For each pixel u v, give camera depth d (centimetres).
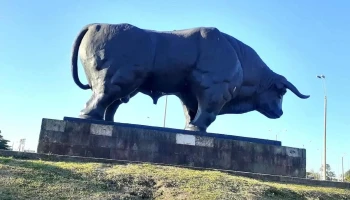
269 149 1088
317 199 801
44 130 984
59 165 781
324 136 2811
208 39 1109
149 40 1085
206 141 1052
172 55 1085
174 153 1025
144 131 1025
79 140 995
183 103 1202
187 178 777
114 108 1155
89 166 802
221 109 1163
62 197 625
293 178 965
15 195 604
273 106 1201
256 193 743
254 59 1193
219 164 1042
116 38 1065
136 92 1148
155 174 786
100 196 648
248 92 1177
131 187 717
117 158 998
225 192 713
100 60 1055
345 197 860
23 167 730
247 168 1059
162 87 1120
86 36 1095
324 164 2778
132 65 1056
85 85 1133
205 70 1088
